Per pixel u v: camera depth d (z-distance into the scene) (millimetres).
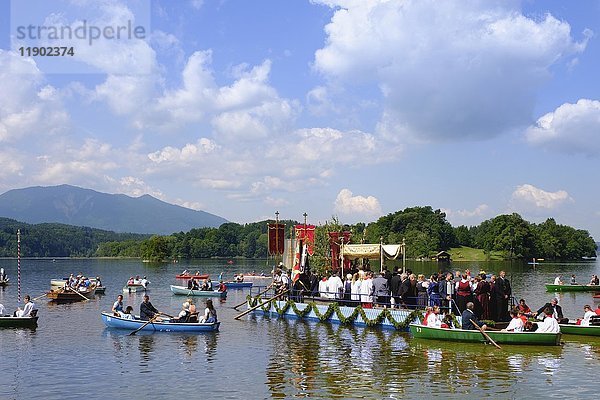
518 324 32562
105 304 60156
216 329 39062
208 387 24016
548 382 24156
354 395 22531
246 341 34781
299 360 29000
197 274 109062
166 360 29484
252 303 50625
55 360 29609
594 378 24734
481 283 34344
